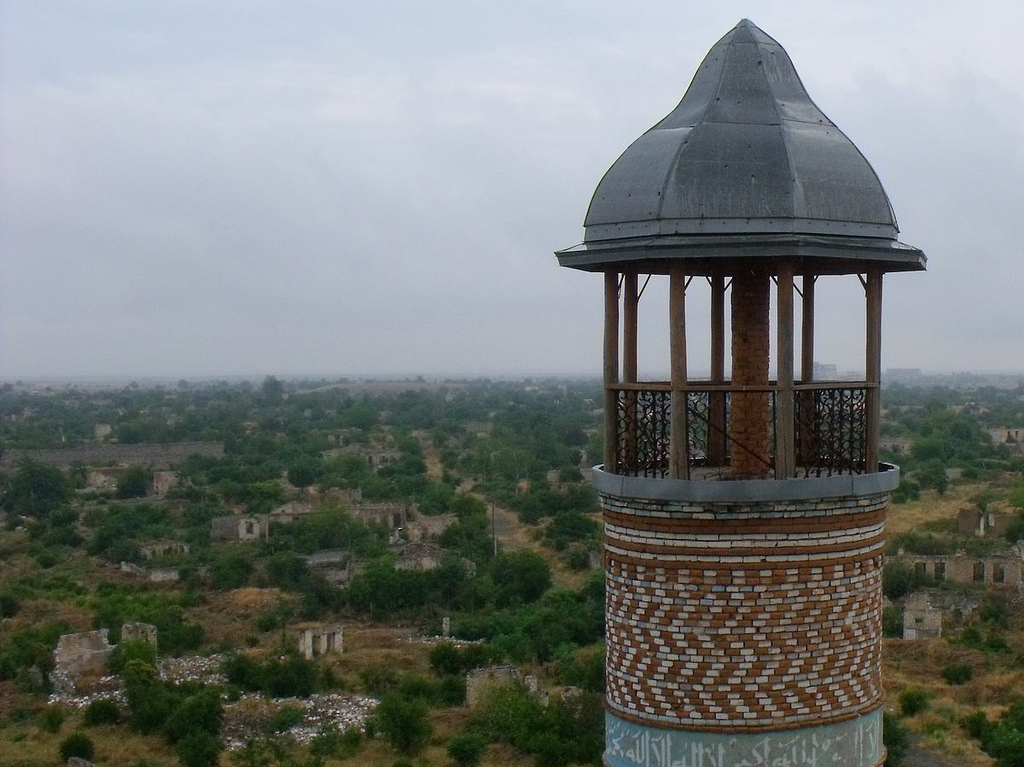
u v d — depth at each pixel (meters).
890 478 11.51
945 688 54.50
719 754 11.25
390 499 112.50
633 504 11.57
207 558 89.12
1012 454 143.88
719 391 11.32
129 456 160.12
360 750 46.56
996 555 78.00
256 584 80.50
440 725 49.69
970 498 106.69
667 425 12.34
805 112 11.84
